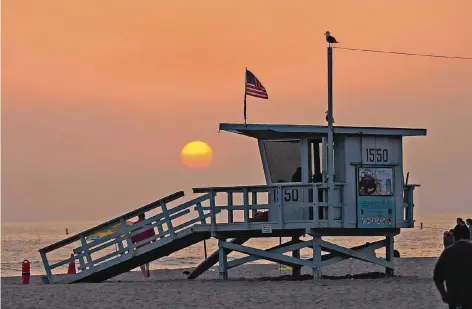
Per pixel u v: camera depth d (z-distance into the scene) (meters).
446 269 34.56
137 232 78.19
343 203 74.50
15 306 60.56
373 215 75.50
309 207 74.81
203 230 76.06
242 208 75.44
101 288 71.12
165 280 83.12
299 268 86.50
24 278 85.19
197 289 68.31
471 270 34.19
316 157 75.62
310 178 75.62
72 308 59.06
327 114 74.75
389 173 76.25
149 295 65.00
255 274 103.94
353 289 66.25
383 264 79.06
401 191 76.56
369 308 56.28
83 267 79.50
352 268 112.19
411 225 77.06
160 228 77.44
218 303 59.66
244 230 75.25
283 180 76.31
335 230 75.94
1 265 164.62
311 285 69.88
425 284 70.25
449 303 34.50
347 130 74.75
